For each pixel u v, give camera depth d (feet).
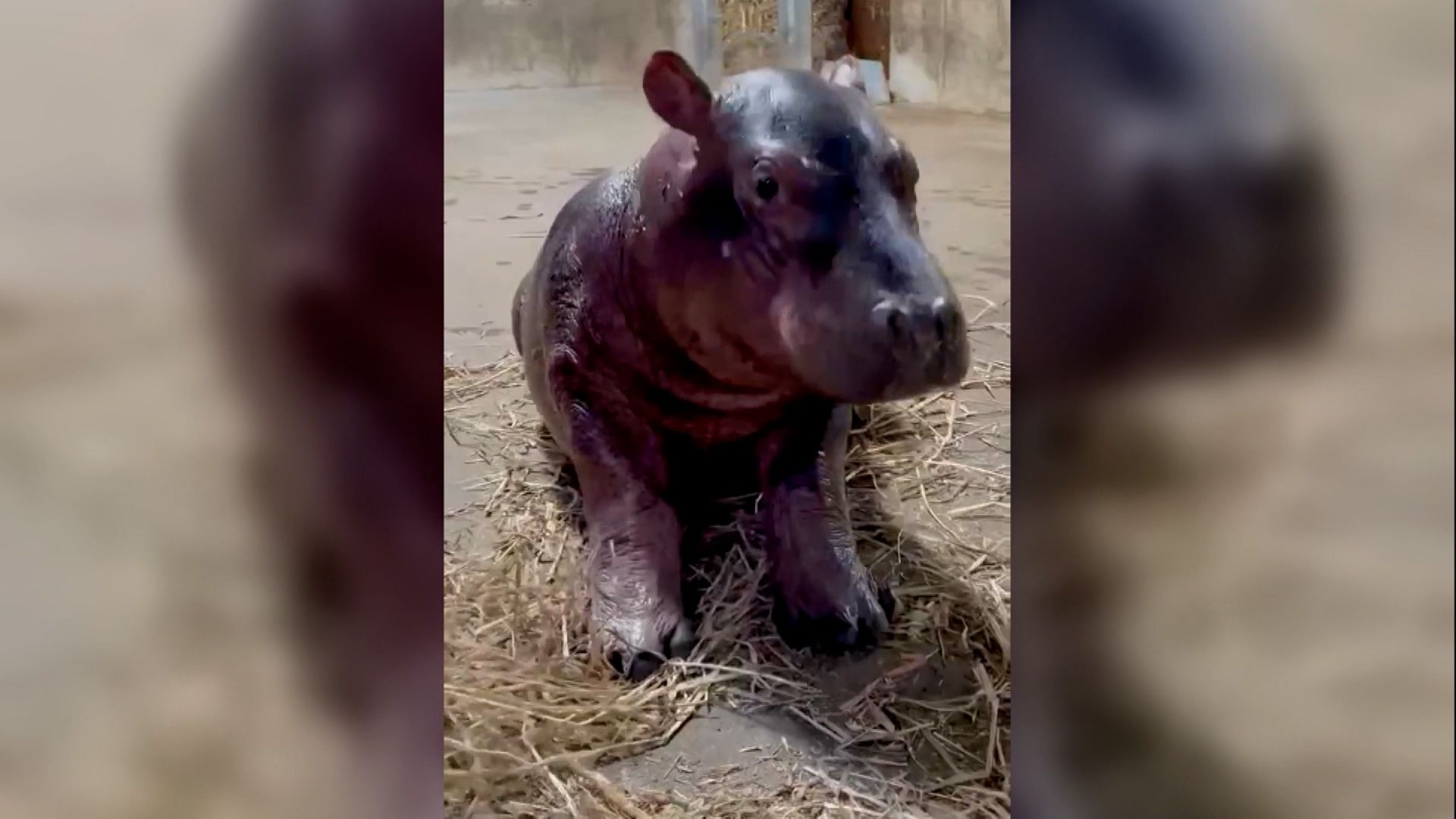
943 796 4.34
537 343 5.87
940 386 4.30
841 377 4.37
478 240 11.57
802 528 5.41
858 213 4.42
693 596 5.58
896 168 4.56
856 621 5.22
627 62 21.36
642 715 4.80
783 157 4.46
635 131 17.12
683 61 4.67
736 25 19.34
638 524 5.48
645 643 5.09
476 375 8.30
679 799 4.33
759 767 4.51
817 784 4.42
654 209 5.02
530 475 6.82
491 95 20.63
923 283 4.28
